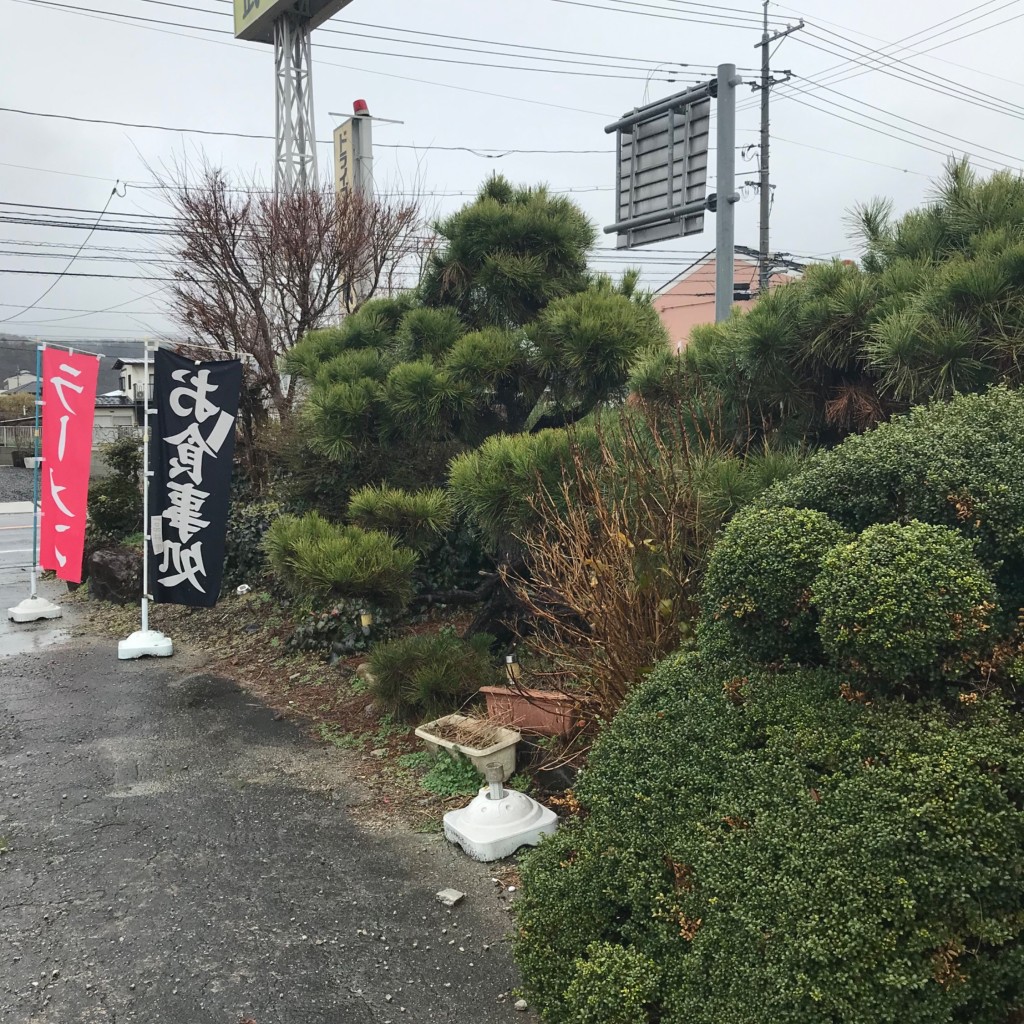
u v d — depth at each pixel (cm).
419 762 445
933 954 177
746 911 192
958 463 233
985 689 205
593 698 351
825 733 212
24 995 278
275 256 1031
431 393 473
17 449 2880
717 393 408
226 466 665
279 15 1281
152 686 627
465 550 650
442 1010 263
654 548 340
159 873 354
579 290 563
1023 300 326
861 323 369
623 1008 205
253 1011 266
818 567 227
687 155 662
